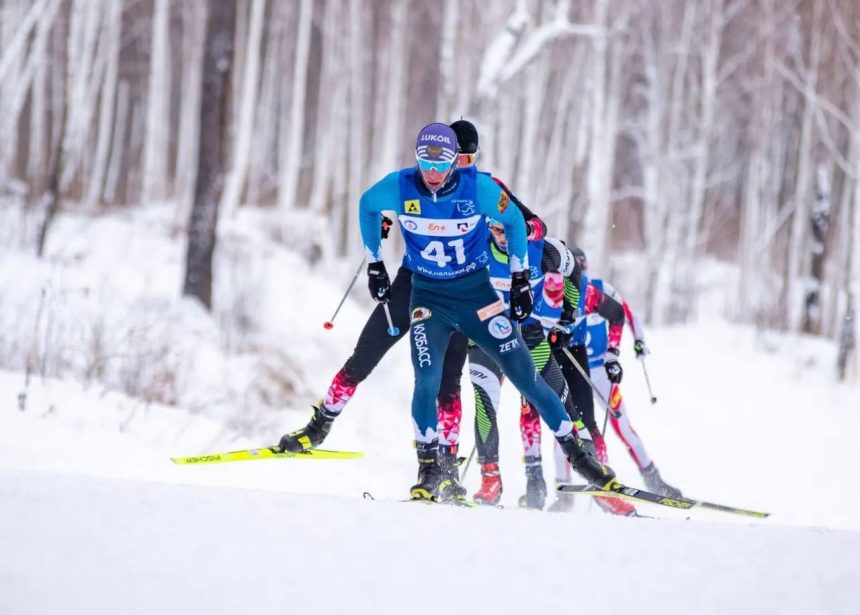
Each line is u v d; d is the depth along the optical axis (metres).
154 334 42.28
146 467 25.59
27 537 11.39
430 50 134.00
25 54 102.38
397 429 45.34
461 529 13.51
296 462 29.80
